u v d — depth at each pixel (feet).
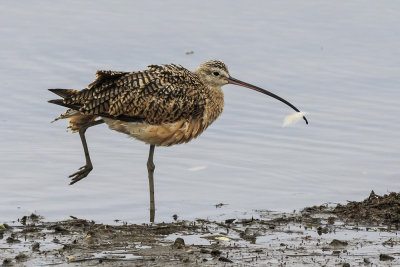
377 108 63.16
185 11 81.56
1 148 55.72
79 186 50.67
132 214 46.75
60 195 49.19
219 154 56.24
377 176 52.65
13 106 62.18
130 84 46.73
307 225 44.42
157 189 50.80
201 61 70.28
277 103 64.59
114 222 45.29
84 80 66.28
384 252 39.68
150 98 46.91
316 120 61.52
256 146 57.62
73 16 79.30
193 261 38.04
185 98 47.98
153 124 47.52
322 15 81.10
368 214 45.80
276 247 40.45
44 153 55.31
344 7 83.15
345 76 68.33
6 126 59.21
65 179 51.57
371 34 76.64
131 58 70.54
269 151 56.75
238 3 84.07
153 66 48.32
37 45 72.49
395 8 82.74
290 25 78.69
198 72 50.78
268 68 69.82
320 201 48.98
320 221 45.09
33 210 46.83
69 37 74.28
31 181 50.96
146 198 49.37
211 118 50.39
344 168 53.98
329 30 77.61
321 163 54.80
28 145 56.49
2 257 38.37
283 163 54.80
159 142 48.42
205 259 38.32
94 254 38.96
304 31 77.36
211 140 58.59
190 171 53.57
